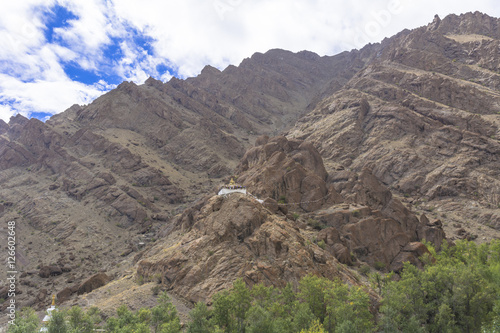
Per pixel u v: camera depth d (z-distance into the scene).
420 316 52.59
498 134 160.00
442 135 164.12
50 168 193.38
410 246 78.00
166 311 43.22
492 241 83.12
